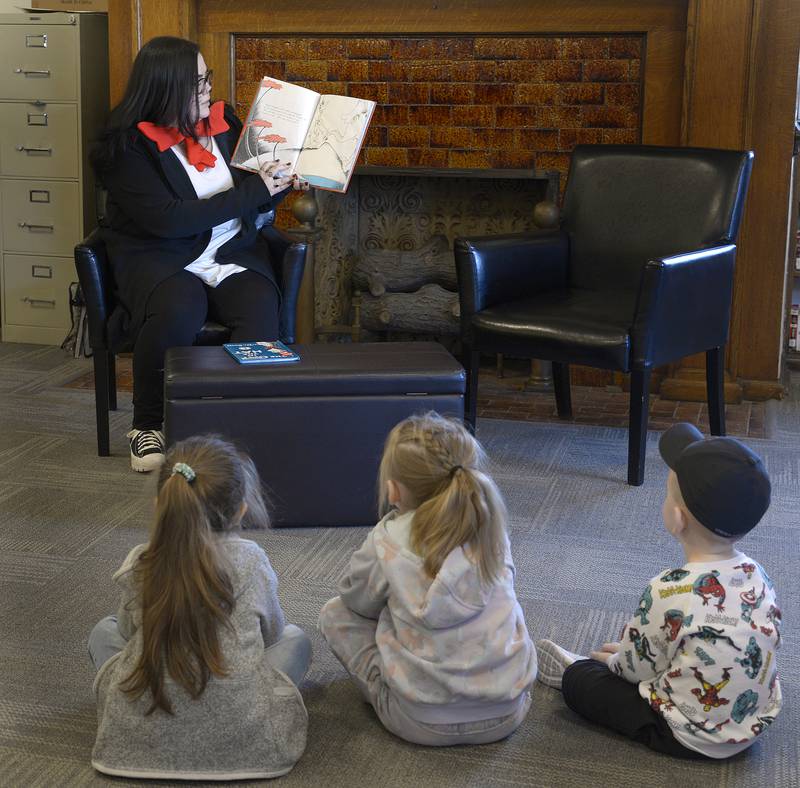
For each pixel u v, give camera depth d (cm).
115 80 440
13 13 455
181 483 164
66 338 471
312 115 338
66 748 186
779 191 394
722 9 383
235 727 170
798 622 235
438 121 432
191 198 334
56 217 469
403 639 178
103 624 193
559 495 310
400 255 448
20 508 294
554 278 366
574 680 195
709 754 181
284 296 347
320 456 277
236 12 433
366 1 423
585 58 413
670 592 177
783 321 429
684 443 184
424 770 181
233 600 167
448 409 276
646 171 361
